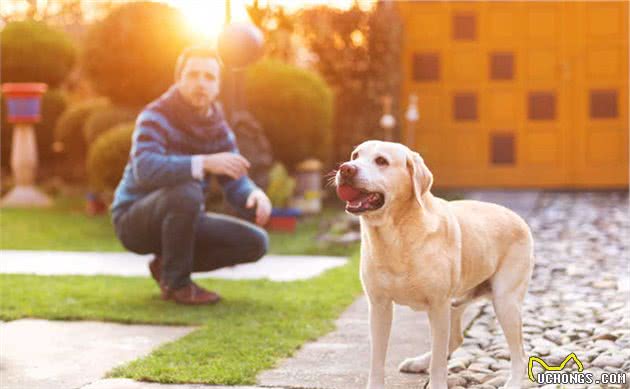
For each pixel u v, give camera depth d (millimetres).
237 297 5980
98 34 11336
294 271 7383
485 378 3967
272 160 11320
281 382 3873
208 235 5789
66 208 12141
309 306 5648
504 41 14266
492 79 14320
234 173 5508
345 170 3410
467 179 14438
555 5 14148
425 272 3496
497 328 5051
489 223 3838
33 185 12953
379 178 3424
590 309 5496
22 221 10656
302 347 4566
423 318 5348
